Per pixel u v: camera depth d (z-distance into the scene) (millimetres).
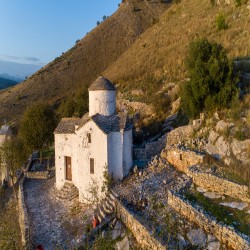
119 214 19359
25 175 33844
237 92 23250
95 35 121625
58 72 105875
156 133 30734
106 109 25266
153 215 17609
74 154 26062
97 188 23219
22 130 38281
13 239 21359
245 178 17234
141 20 121250
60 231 20656
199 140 22781
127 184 22219
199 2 68812
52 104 80938
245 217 14898
